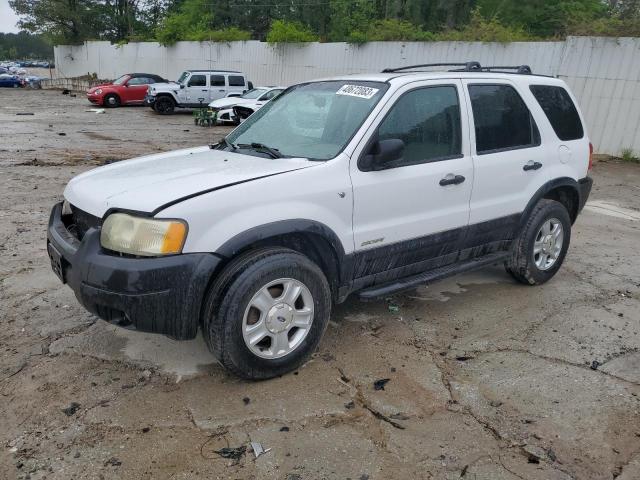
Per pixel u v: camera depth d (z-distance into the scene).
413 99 4.02
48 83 40.62
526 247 4.91
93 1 48.56
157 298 3.01
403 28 22.39
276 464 2.78
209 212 3.09
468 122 4.32
